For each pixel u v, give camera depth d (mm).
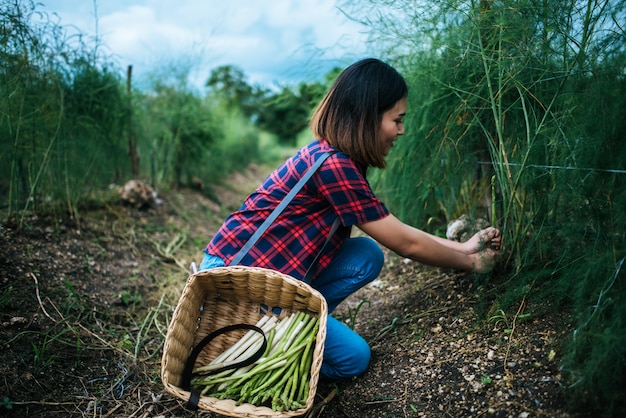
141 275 3096
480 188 2283
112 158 4223
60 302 2393
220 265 1864
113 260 3154
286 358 1785
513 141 2049
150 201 4316
